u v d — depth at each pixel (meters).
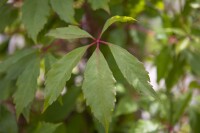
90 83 0.42
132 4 0.72
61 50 0.76
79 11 0.68
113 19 0.46
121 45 0.72
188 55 0.73
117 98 0.76
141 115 0.81
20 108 0.51
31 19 0.53
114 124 0.69
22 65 0.58
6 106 0.63
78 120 0.77
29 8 0.53
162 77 0.71
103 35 0.75
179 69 0.75
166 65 0.71
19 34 0.85
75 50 0.46
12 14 0.64
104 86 0.42
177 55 0.73
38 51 0.58
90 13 0.73
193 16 0.81
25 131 0.70
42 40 0.59
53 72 0.45
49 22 0.67
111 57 0.67
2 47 0.84
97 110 0.42
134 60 0.45
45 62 0.55
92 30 0.76
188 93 0.72
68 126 0.77
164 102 0.71
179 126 0.75
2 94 0.62
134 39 0.76
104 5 0.51
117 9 0.70
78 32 0.48
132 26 0.77
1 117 0.62
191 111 0.73
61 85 0.44
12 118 0.63
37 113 0.70
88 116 0.78
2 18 0.63
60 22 0.67
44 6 0.53
